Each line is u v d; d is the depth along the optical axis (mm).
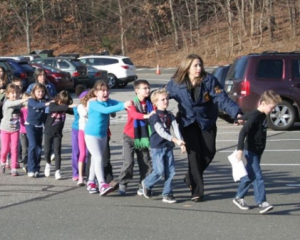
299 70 17047
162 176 8609
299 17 51562
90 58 35594
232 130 17688
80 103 9953
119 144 15102
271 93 7770
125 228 7336
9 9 59594
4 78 12391
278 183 9992
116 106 8844
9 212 8234
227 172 11070
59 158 10672
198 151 8531
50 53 42031
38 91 10734
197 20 52594
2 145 11211
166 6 55719
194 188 8633
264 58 16984
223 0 54281
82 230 7277
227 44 51000
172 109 23812
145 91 8906
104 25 59656
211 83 8367
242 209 8148
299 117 17172
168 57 53875
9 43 60844
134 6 56688
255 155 7859
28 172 10875
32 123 10758
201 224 7469
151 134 8578
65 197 9164
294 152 13305
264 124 7875
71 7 60312
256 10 53344
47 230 7301
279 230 7156
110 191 9047
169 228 7309
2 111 12062
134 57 55531
